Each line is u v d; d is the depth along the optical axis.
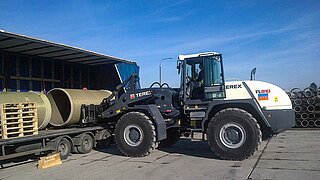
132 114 9.52
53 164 8.64
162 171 7.51
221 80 9.10
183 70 9.68
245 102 8.61
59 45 11.44
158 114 9.76
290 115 8.50
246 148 8.23
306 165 7.64
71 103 10.73
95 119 11.11
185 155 9.55
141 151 9.33
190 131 9.55
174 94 10.23
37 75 13.47
